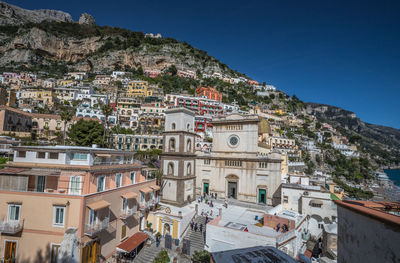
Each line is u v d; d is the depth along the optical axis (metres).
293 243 35.88
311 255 40.69
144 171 47.03
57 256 25.84
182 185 50.75
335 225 39.56
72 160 30.25
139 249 37.22
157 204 47.34
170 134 53.50
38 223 26.81
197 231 41.50
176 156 51.78
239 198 57.03
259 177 55.31
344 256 13.79
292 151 139.62
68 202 26.80
